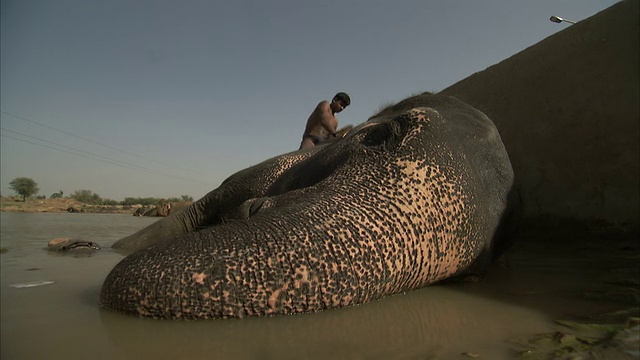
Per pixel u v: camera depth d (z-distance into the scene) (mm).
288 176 5184
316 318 2434
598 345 2008
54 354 1974
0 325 2348
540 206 5984
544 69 6363
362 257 2625
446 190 3145
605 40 5605
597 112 5484
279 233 2598
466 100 7602
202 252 2520
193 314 2379
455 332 2264
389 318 2475
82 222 13617
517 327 2340
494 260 4055
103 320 2414
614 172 5227
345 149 3787
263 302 2418
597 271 3795
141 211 24188
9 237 7605
